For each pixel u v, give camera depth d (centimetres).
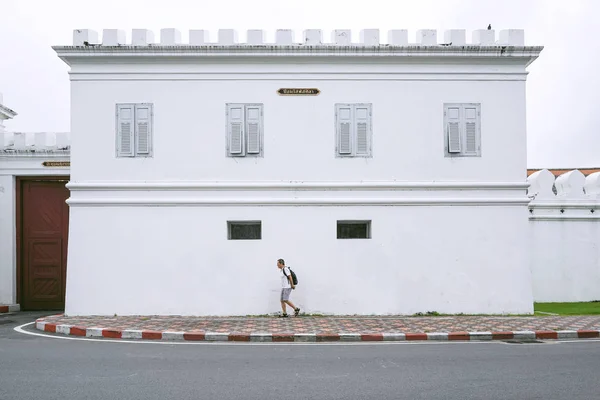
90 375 869
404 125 1547
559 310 1620
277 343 1162
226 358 998
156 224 1520
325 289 1517
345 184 1524
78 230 1520
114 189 1522
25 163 1772
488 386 805
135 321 1395
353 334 1203
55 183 1791
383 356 1017
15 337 1244
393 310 1520
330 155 1539
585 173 2458
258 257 1516
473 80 1556
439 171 1548
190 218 1522
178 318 1459
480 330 1253
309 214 1526
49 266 1778
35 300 1773
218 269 1516
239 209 1523
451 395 762
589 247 1819
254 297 1511
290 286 1460
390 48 1518
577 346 1125
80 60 1527
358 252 1525
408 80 1548
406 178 1543
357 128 1543
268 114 1538
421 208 1538
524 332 1228
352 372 891
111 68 1532
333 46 1511
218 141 1535
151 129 1532
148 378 851
